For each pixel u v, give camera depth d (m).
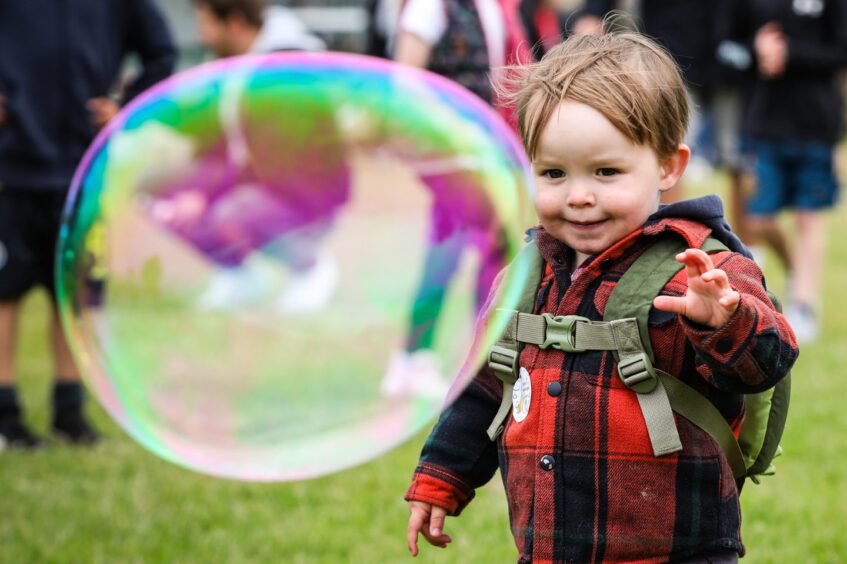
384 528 4.02
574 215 2.31
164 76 5.41
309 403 3.60
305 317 5.79
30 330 7.64
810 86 7.06
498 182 3.21
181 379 4.18
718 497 2.33
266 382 4.35
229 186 5.82
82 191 3.37
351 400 3.60
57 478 4.64
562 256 2.47
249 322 5.64
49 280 5.24
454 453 2.60
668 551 2.30
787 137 7.10
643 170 2.31
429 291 3.81
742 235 9.45
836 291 8.76
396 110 3.51
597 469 2.32
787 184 7.33
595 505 2.32
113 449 5.11
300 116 4.95
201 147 5.41
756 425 2.48
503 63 4.52
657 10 7.77
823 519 4.01
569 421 2.34
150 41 5.40
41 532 4.00
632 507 2.30
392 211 6.79
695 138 15.21
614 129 2.27
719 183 14.63
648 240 2.36
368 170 6.80
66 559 3.78
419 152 3.64
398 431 3.18
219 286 6.00
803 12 6.96
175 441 3.06
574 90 2.29
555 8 5.71
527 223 2.86
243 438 3.13
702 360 2.21
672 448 2.27
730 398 2.40
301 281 6.18
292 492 4.42
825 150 7.06
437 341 3.66
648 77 2.32
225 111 3.54
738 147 9.21
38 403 5.89
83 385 5.31
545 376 2.39
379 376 4.45
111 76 5.33
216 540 3.93
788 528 3.93
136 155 3.88
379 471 4.66
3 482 4.57
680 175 2.42
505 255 3.06
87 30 5.20
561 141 2.28
